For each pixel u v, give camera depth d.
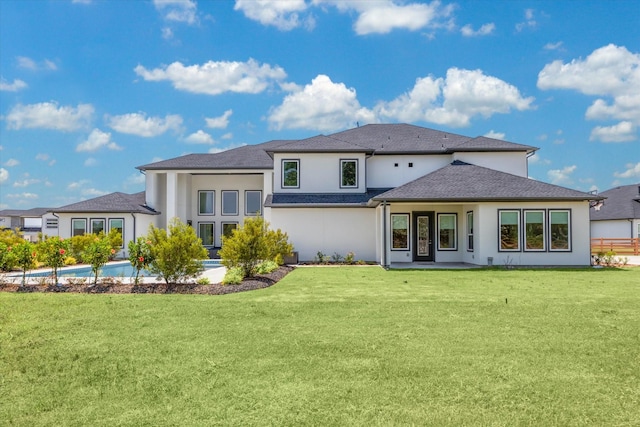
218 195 30.39
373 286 12.63
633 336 6.61
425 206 22.39
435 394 4.50
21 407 4.32
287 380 4.91
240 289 12.03
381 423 3.88
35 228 62.88
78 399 4.49
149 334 6.86
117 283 12.94
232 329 7.17
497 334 6.77
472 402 4.31
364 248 23.20
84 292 11.80
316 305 9.28
